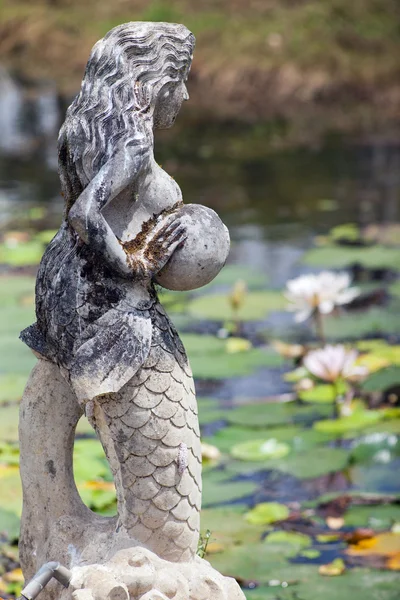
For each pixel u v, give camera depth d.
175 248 3.71
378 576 5.53
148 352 3.70
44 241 12.74
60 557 3.90
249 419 7.64
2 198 15.29
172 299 10.67
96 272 3.69
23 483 4.06
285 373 8.78
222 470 6.81
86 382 3.65
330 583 5.45
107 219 3.70
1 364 8.41
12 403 7.63
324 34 23.83
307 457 6.95
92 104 3.63
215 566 5.62
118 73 3.63
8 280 10.85
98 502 6.14
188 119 21.86
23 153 18.36
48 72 24.73
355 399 8.09
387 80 22.94
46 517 4.03
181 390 3.79
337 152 18.80
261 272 11.49
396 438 7.27
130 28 3.67
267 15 24.42
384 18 24.47
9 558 5.75
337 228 13.17
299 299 8.99
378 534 6.04
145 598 3.63
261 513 6.25
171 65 3.72
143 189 3.72
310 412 7.80
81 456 6.62
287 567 5.63
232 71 23.16
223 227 3.81
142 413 3.72
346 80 22.92
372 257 11.53
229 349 8.95
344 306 10.41
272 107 22.55
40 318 3.83
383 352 8.85
